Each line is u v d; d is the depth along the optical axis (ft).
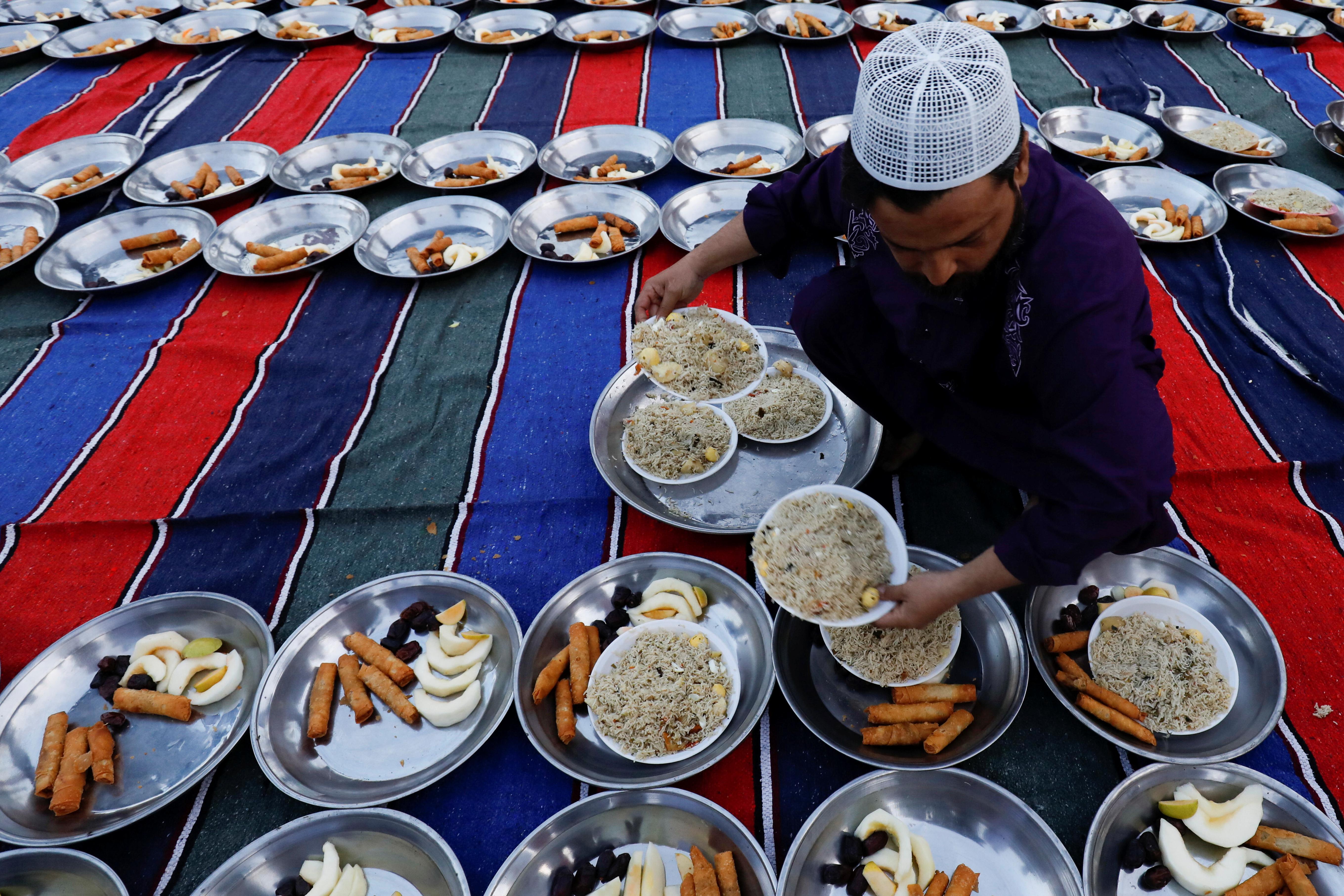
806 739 6.76
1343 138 14.12
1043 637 7.13
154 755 6.70
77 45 18.76
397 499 8.93
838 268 7.80
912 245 4.81
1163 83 16.15
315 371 10.59
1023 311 5.28
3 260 12.01
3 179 13.98
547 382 10.40
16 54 18.04
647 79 16.88
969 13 18.89
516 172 13.84
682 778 6.02
